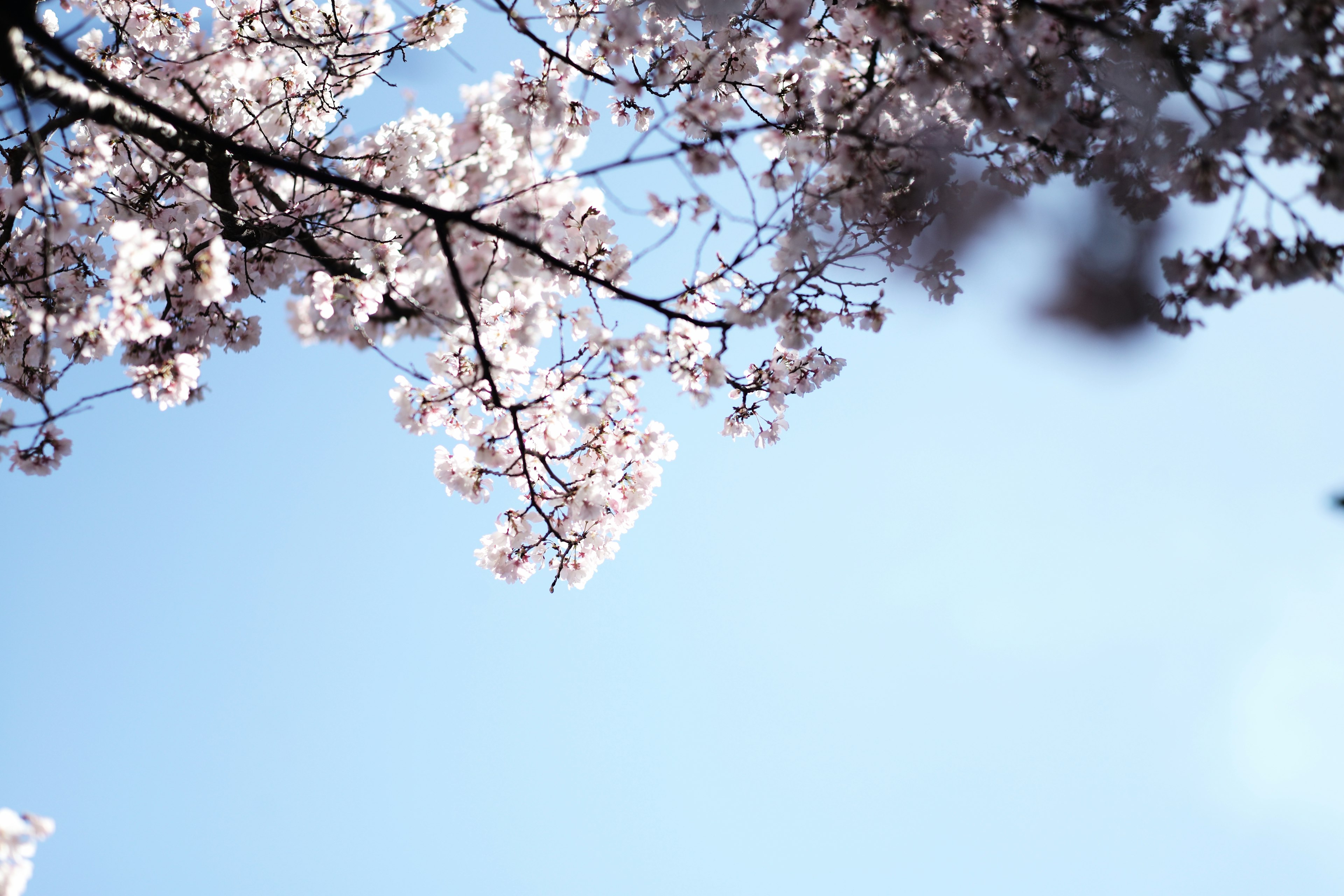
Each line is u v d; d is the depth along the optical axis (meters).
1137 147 4.66
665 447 6.55
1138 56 4.39
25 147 5.32
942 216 5.10
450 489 6.57
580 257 5.52
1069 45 4.66
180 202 6.20
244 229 5.74
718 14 5.80
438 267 5.25
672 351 5.61
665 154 4.20
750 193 4.64
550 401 6.19
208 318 6.09
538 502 6.63
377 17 6.84
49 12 6.59
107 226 6.14
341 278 5.43
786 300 5.06
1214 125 4.32
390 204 5.11
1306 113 4.12
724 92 6.11
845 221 5.14
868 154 5.12
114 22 6.08
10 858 3.89
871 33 4.62
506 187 5.21
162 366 4.90
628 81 5.56
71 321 4.57
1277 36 4.02
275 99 6.80
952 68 4.82
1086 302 4.78
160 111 4.07
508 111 5.38
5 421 5.05
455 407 6.30
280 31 6.77
